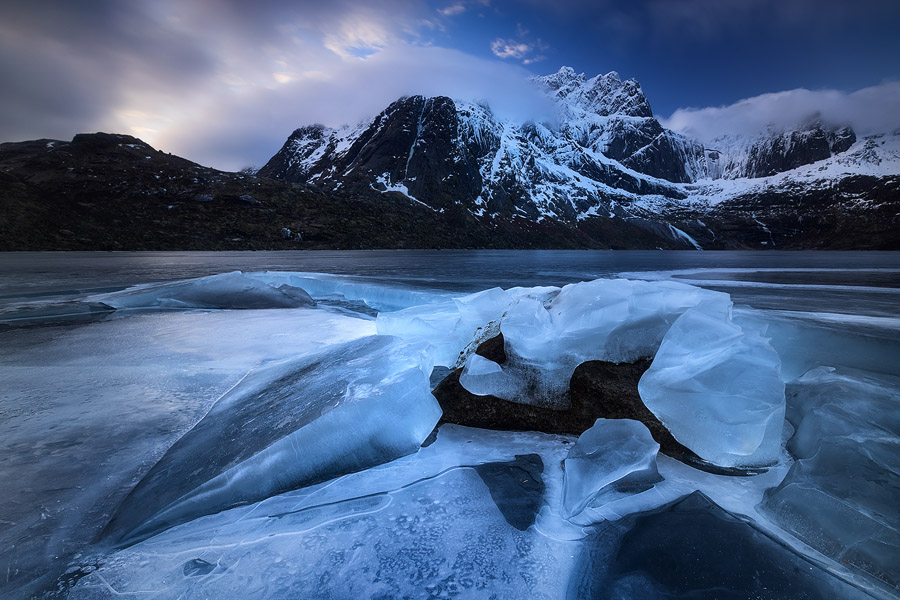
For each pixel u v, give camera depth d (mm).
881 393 2205
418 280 12148
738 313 3758
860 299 7773
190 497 1572
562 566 1255
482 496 1674
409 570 1242
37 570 1223
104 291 9008
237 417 2354
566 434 2303
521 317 2875
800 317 5043
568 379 2500
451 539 1395
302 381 2756
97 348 4266
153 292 7723
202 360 3809
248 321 6008
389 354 2912
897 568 1158
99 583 1179
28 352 4094
